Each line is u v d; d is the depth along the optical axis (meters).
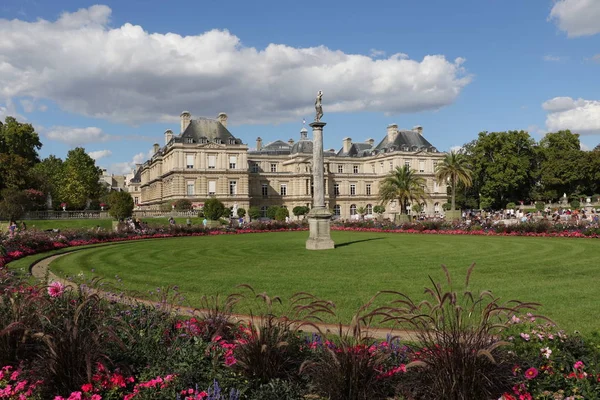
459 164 60.50
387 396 6.15
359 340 6.24
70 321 6.58
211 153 91.94
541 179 92.50
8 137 77.38
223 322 7.76
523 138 89.25
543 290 13.69
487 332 6.02
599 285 14.34
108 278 17.70
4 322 6.77
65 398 5.94
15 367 6.57
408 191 57.62
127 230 42.53
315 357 6.75
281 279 16.52
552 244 28.66
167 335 7.66
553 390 5.98
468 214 74.75
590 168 85.56
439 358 5.75
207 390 6.03
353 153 127.38
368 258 22.41
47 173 98.56
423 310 11.59
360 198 114.31
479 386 5.61
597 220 41.31
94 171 98.75
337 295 13.52
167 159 98.94
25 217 64.94
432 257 22.45
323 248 27.69
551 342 6.95
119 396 6.11
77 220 63.94
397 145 111.69
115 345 6.96
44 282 8.68
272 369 6.54
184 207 79.69
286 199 107.94
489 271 17.59
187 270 19.42
